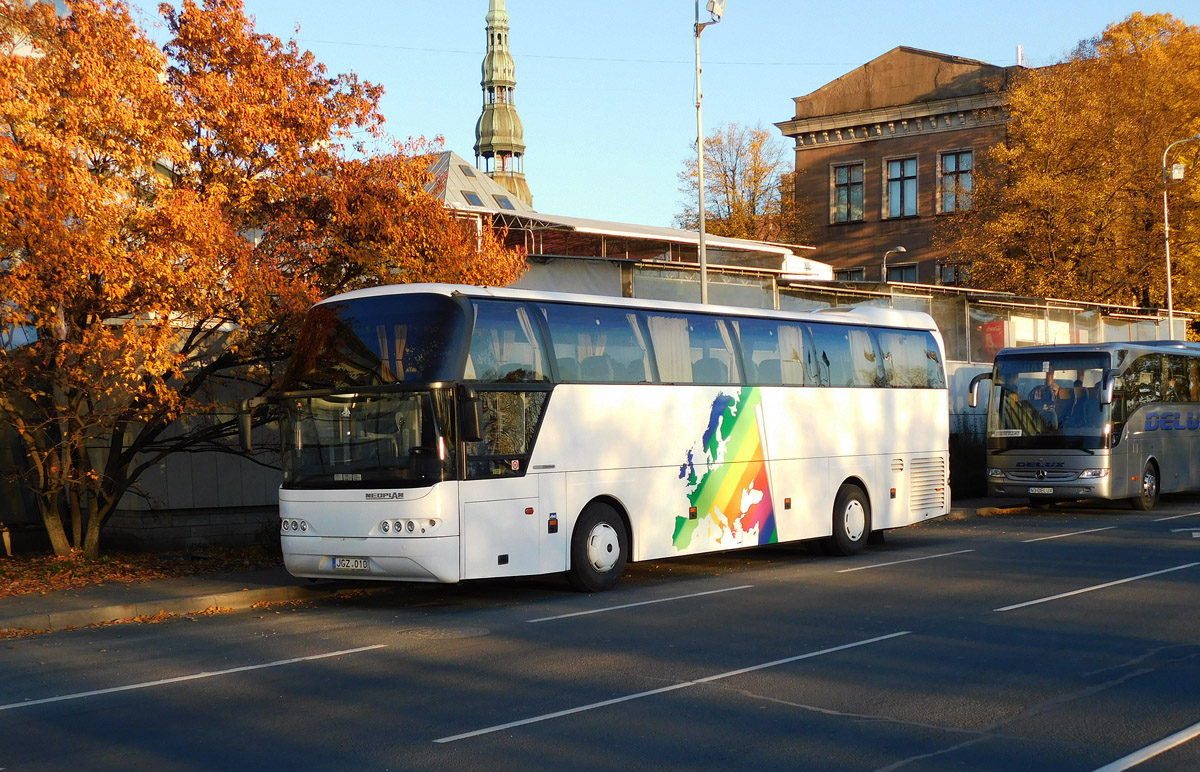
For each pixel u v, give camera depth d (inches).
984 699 324.5
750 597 546.0
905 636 425.4
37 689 370.3
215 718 320.8
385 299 547.5
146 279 558.6
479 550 527.5
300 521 545.3
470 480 526.9
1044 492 1031.6
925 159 2365.9
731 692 338.6
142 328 590.6
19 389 616.4
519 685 355.9
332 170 669.9
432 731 299.7
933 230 2351.1
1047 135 1841.8
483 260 697.6
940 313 1353.3
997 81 2266.2
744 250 1556.3
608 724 303.3
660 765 264.4
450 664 394.6
